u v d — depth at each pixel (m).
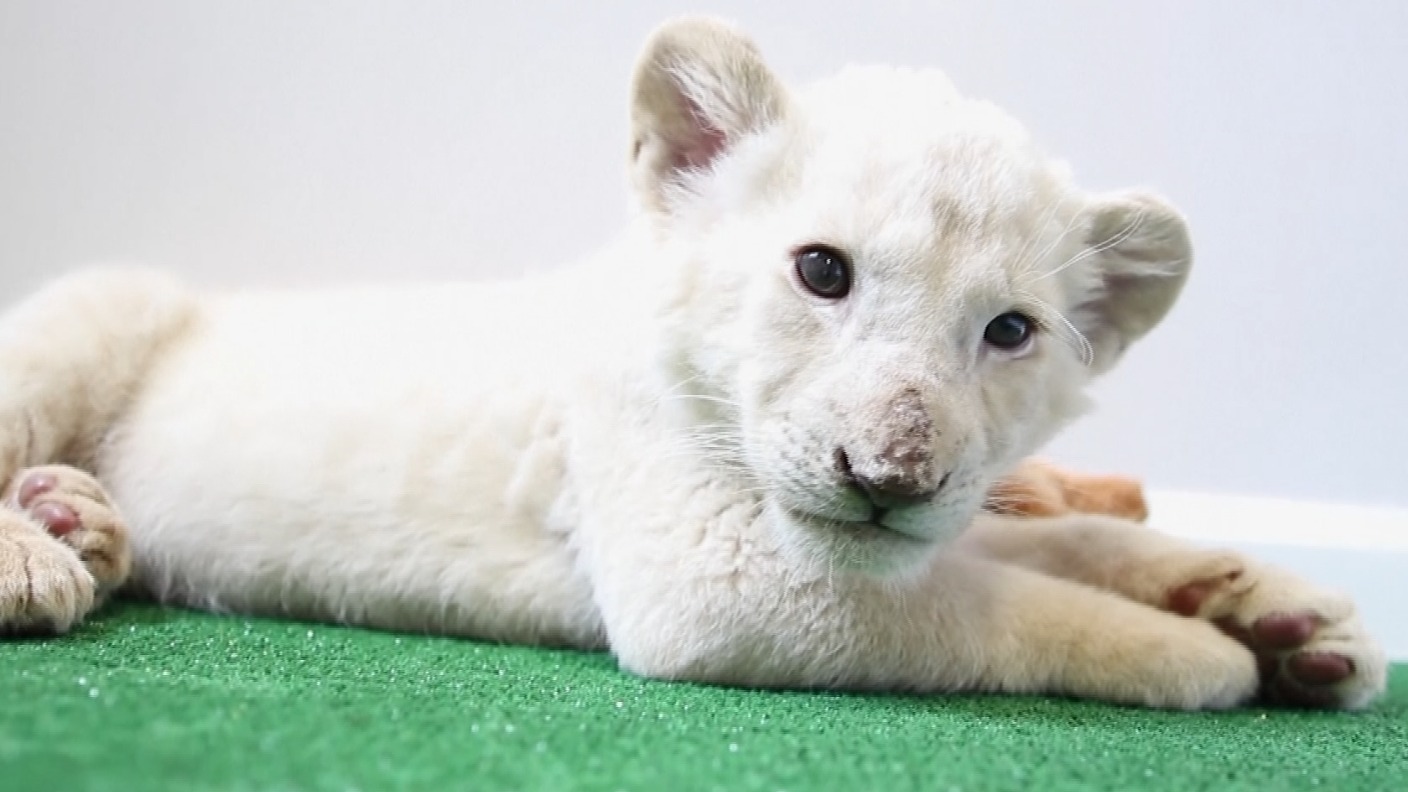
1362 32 0.94
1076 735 0.55
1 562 0.61
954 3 0.95
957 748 0.51
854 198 0.60
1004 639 0.63
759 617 0.62
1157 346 0.96
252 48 1.01
